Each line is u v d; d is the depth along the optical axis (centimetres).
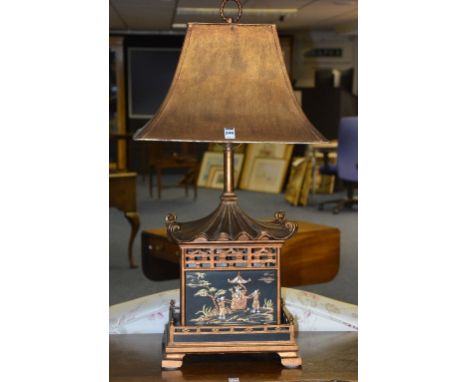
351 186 774
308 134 142
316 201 853
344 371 149
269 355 159
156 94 1214
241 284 147
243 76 147
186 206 815
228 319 148
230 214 152
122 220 706
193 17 980
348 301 409
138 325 179
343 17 1022
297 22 1095
